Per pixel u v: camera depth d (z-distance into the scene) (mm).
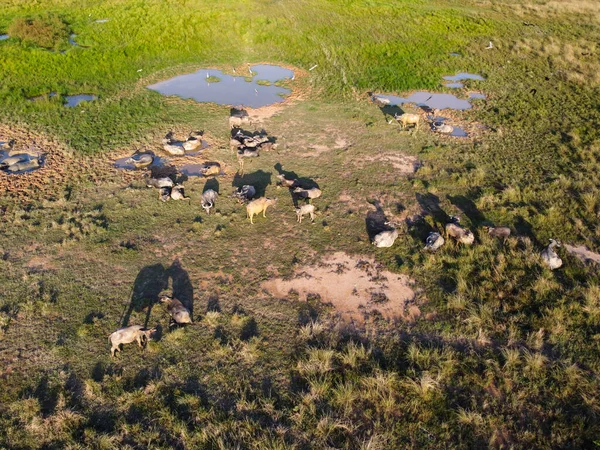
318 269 16203
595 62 36625
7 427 11047
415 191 20719
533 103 30125
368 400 11789
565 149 24078
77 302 14656
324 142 24969
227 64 36406
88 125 26156
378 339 13570
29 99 29484
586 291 14773
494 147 24641
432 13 47344
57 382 12148
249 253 16875
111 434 10852
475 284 15445
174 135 25469
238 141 23734
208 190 19422
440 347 13266
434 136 25922
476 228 18203
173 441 10828
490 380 12203
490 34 43125
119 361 12766
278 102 30156
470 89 32656
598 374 12266
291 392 11961
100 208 19156
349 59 36969
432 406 11617
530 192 20266
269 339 13516
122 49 36531
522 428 11055
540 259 16188
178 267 16172
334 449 10578
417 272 15992
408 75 34500
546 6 52031
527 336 13367
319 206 19531
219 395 11883
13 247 16938
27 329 13672
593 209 19062
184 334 13555
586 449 10547
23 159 22594
